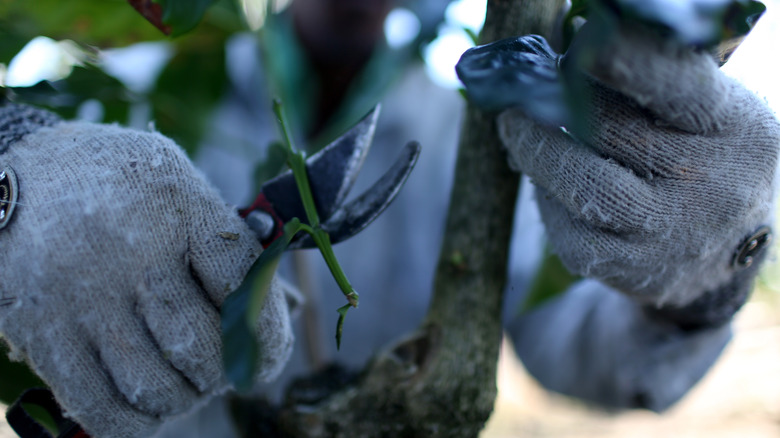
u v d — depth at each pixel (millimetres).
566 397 1019
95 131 601
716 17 497
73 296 572
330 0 936
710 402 2344
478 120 639
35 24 701
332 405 680
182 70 812
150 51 939
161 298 579
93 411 585
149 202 577
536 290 820
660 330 832
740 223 583
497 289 659
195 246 583
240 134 1032
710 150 558
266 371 609
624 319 873
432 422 651
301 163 601
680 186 563
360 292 1140
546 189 595
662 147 555
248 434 727
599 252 582
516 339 1105
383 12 958
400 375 661
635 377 858
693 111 537
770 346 2521
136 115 839
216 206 590
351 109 806
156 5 596
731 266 620
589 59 503
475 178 646
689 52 514
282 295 603
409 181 1186
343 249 1146
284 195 609
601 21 502
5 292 575
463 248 653
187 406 603
